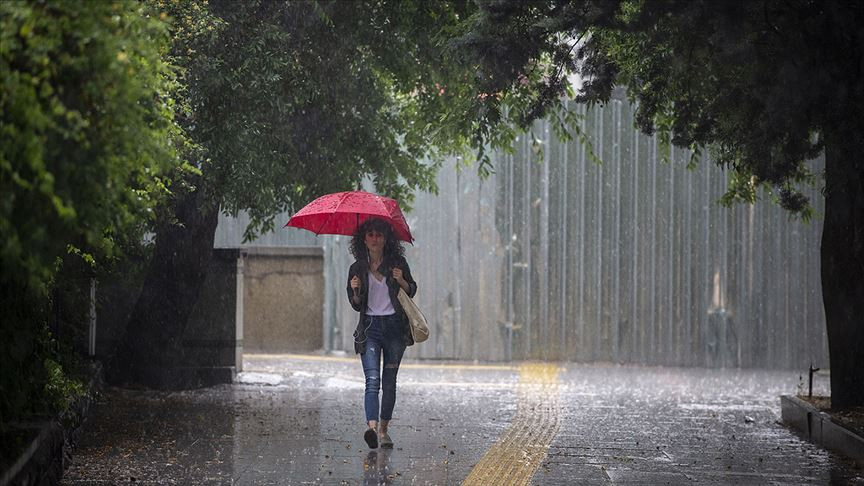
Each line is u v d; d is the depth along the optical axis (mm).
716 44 17547
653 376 36594
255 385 31531
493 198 40531
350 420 24219
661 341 40188
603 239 40188
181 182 20078
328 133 27156
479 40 18422
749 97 19281
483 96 21078
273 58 23141
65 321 22594
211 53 22797
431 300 40844
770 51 17844
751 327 39969
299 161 26750
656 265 40125
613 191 40156
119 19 11195
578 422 24672
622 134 40031
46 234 11000
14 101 9844
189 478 17078
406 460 19062
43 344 16500
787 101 17172
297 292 42156
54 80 10594
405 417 25125
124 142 11031
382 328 20438
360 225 20938
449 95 27641
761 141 19797
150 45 12078
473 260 40625
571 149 40188
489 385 32875
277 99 23469
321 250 42000
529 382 33938
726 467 18906
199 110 23062
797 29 17234
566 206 40281
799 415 23828
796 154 19594
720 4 16250
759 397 31047
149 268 29734
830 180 20844
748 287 39969
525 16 18562
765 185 23266
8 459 12875
